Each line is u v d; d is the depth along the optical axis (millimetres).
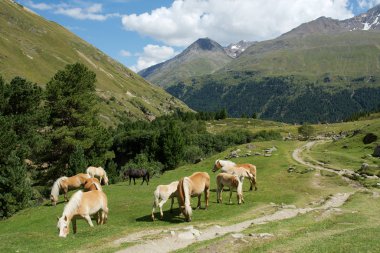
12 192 49344
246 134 155250
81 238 22094
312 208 31984
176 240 22094
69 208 23641
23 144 62438
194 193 29156
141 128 158625
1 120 57531
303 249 17078
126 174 51219
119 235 22609
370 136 83188
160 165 99000
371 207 31031
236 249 18453
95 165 70438
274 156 74188
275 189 42031
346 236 18984
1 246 20188
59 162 68750
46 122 68938
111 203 37281
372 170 51094
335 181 46375
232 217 28438
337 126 188875
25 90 67062
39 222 33344
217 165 45500
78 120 71188
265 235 20719
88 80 73000
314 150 91562
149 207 34344
